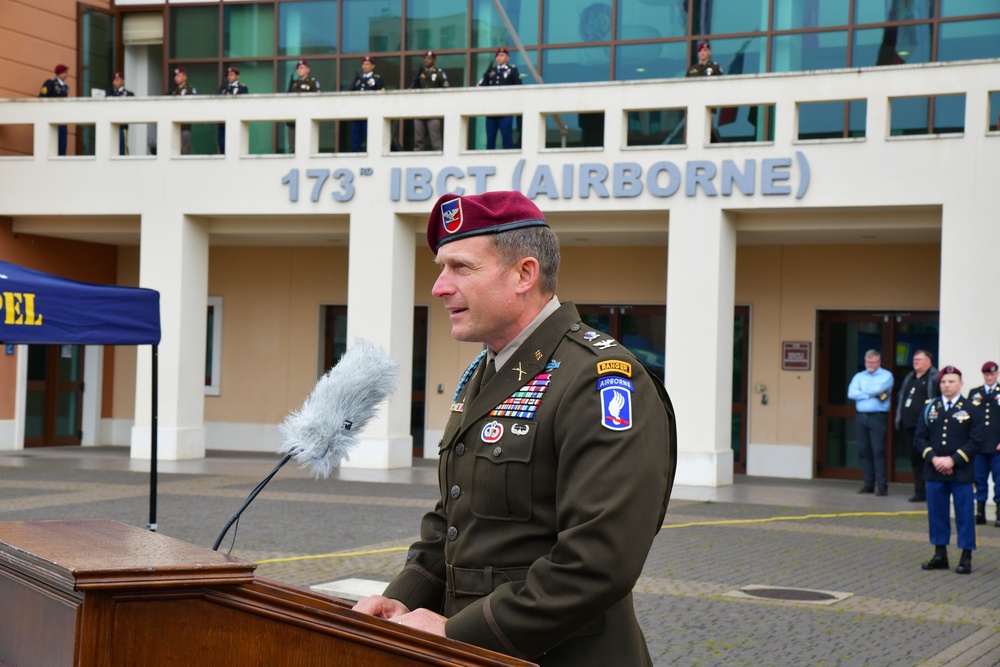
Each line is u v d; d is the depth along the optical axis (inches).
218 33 873.5
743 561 410.3
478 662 81.9
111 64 893.2
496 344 104.9
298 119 721.6
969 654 277.7
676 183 647.8
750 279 759.1
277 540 430.6
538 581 90.0
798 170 626.2
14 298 339.9
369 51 837.2
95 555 75.7
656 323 778.2
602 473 92.0
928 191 604.7
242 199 731.4
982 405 405.7
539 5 794.2
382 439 714.8
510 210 104.0
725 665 262.7
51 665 73.4
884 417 650.2
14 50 823.7
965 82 597.3
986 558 432.8
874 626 308.3
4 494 552.1
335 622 78.5
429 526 112.6
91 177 759.1
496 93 683.4
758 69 745.6
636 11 773.3
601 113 687.1
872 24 721.0
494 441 99.6
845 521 527.5
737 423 765.9
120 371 901.8
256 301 865.5
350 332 711.1
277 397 858.8
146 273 748.6
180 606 74.0
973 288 595.2
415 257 807.1
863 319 741.9
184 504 528.4
